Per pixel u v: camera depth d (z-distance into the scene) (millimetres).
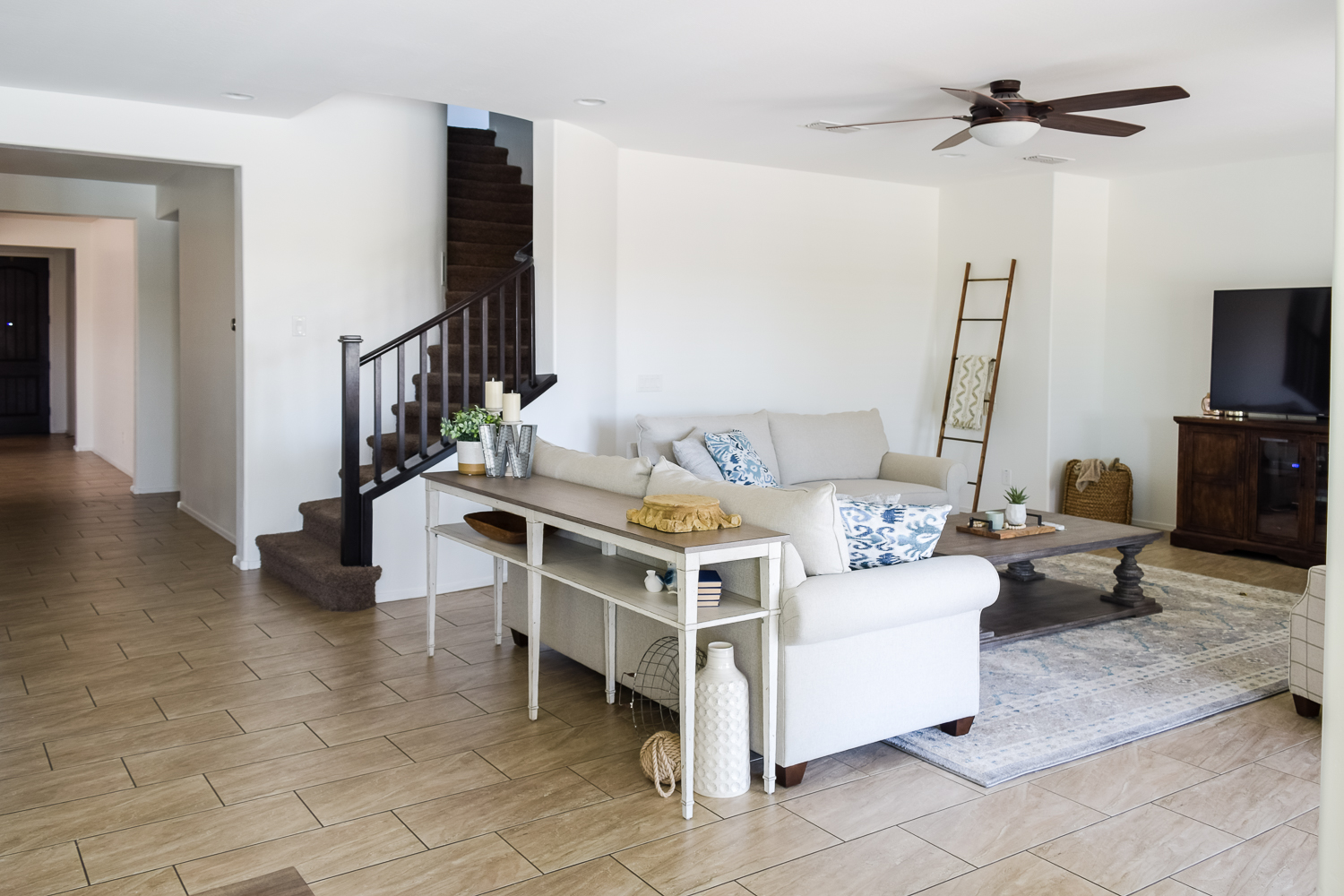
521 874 2578
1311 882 2549
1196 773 3219
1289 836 2797
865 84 4715
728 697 3008
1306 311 6184
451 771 3201
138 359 8555
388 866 2615
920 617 3221
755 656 3115
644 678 3639
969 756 3297
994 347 7629
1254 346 6465
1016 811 2947
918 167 7031
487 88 4871
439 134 6520
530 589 3619
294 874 2570
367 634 4680
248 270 5723
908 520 3344
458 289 6855
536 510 3531
